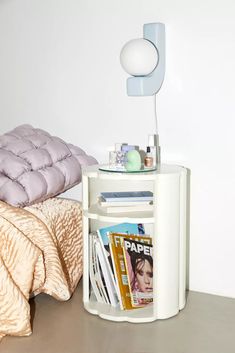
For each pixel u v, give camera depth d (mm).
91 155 2639
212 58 2285
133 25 2432
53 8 2613
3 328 1915
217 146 2328
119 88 2510
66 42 2607
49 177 2242
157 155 2445
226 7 2229
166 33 2359
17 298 1900
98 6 2500
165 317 2148
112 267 2211
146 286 2238
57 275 2145
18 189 2094
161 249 2102
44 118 2729
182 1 2307
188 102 2361
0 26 2764
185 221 2254
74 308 2248
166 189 2076
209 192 2377
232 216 2344
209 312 2223
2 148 2268
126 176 2055
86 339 1964
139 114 2480
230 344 1929
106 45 2508
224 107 2291
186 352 1868
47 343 1927
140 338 1976
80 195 2660
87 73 2578
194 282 2477
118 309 2193
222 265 2400
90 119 2609
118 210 2166
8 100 2814
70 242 2377
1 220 1938
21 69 2748
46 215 2205
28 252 1946
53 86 2676
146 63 2203
